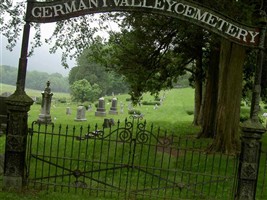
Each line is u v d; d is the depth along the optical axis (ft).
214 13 25.45
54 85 591.78
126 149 48.06
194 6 25.43
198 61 82.12
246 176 25.49
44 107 85.30
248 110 150.20
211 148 50.49
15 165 25.96
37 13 25.46
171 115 138.31
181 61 82.33
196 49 76.95
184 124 95.61
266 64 68.13
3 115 57.67
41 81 590.14
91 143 51.47
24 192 25.76
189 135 72.33
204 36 66.28
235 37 25.61
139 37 67.21
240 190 25.62
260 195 31.63
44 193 26.02
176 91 245.24
